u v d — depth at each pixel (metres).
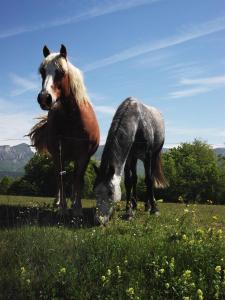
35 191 48.88
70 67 8.59
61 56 8.43
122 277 5.14
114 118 8.86
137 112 9.16
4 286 5.00
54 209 9.42
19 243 6.14
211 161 65.25
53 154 9.38
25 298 4.79
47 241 6.20
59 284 4.97
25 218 8.48
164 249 5.77
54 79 8.23
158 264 5.38
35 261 5.66
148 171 9.98
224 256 5.59
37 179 48.81
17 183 52.25
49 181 48.25
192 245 5.75
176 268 5.30
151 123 9.88
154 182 11.53
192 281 5.04
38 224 7.64
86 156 9.23
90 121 9.12
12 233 6.66
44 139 11.16
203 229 7.09
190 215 8.41
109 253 5.71
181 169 56.97
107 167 8.15
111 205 7.91
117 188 8.05
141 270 5.27
